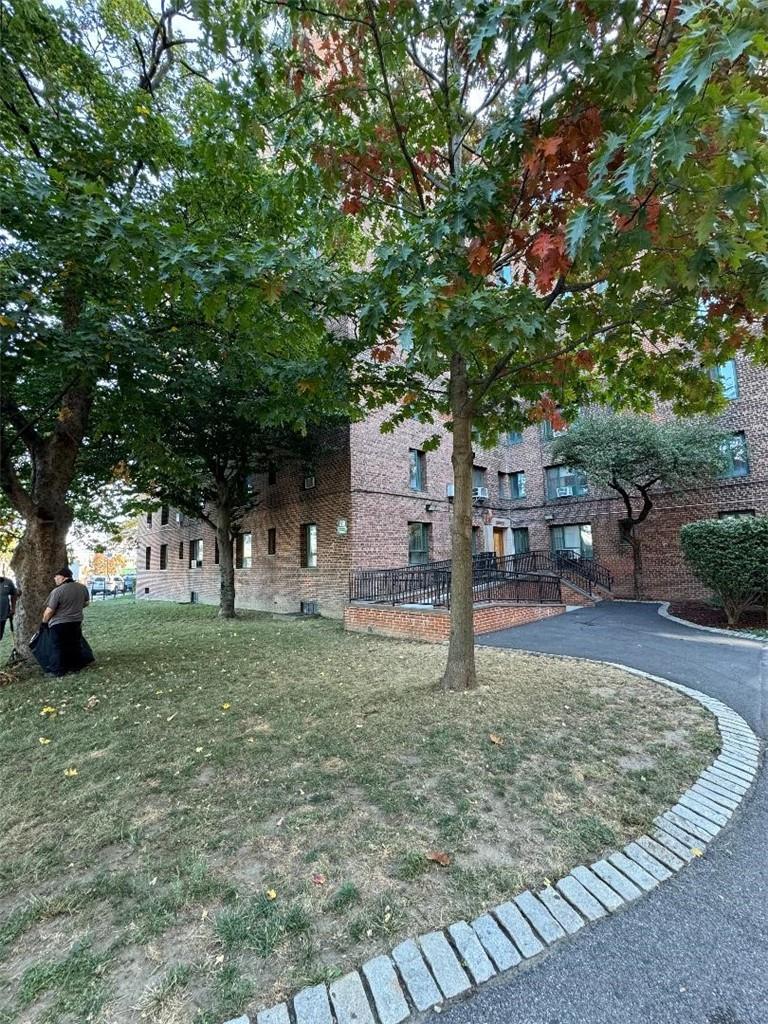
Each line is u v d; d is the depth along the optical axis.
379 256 3.83
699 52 1.81
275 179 5.13
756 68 2.19
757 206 2.45
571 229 2.40
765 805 2.92
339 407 6.70
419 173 4.50
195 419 11.47
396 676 5.98
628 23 2.51
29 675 6.47
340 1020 1.59
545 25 2.57
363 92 4.09
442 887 2.20
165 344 6.81
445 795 3.00
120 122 5.86
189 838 2.62
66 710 4.93
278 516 15.97
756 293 3.30
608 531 15.72
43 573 6.96
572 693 4.97
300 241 5.63
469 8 2.91
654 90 2.62
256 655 7.68
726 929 1.97
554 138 2.82
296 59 3.80
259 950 1.86
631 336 4.85
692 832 2.62
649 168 2.05
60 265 5.14
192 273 3.38
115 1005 1.65
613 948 1.89
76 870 2.39
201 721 4.47
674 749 3.63
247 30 3.70
